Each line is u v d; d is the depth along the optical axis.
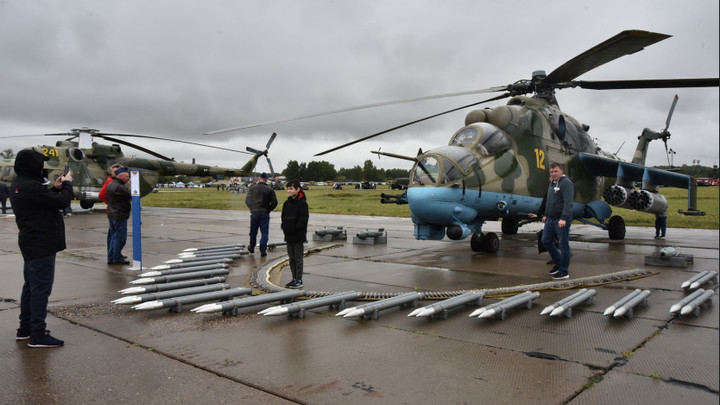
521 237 13.80
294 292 5.75
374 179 195.62
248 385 3.39
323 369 3.67
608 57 8.90
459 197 9.29
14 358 3.95
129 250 10.77
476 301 5.54
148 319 5.11
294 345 4.25
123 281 7.16
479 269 8.25
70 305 5.70
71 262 8.95
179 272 7.36
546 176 11.00
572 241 12.71
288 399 3.16
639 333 4.49
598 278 6.87
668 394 3.16
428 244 11.95
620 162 11.77
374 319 5.04
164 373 3.62
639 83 10.01
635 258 9.44
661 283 6.83
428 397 3.17
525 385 3.34
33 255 4.16
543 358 3.86
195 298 5.49
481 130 10.10
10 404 3.10
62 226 4.45
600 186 13.25
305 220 6.58
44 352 4.09
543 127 11.09
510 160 10.23
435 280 7.24
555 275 7.33
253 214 9.88
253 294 6.31
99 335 4.56
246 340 4.39
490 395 3.19
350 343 4.29
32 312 4.15
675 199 43.66
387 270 8.16
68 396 3.22
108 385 3.40
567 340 4.31
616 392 3.20
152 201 41.50
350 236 13.70
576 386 3.31
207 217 22.09
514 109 10.62
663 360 3.78
